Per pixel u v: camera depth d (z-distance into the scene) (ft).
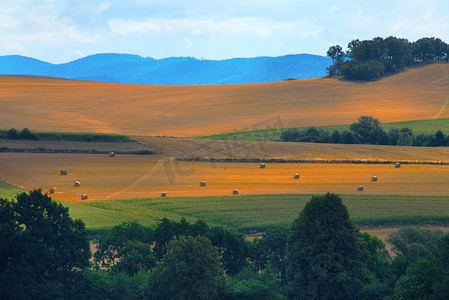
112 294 252.01
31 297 244.63
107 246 315.78
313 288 250.78
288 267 269.44
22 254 256.52
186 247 252.01
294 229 273.75
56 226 271.69
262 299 252.42
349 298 250.37
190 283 245.65
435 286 213.66
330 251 257.55
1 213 264.93
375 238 319.88
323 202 269.64
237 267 310.86
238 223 412.77
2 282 243.60
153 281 249.75
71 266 263.90
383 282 262.47
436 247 295.69
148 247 304.50
